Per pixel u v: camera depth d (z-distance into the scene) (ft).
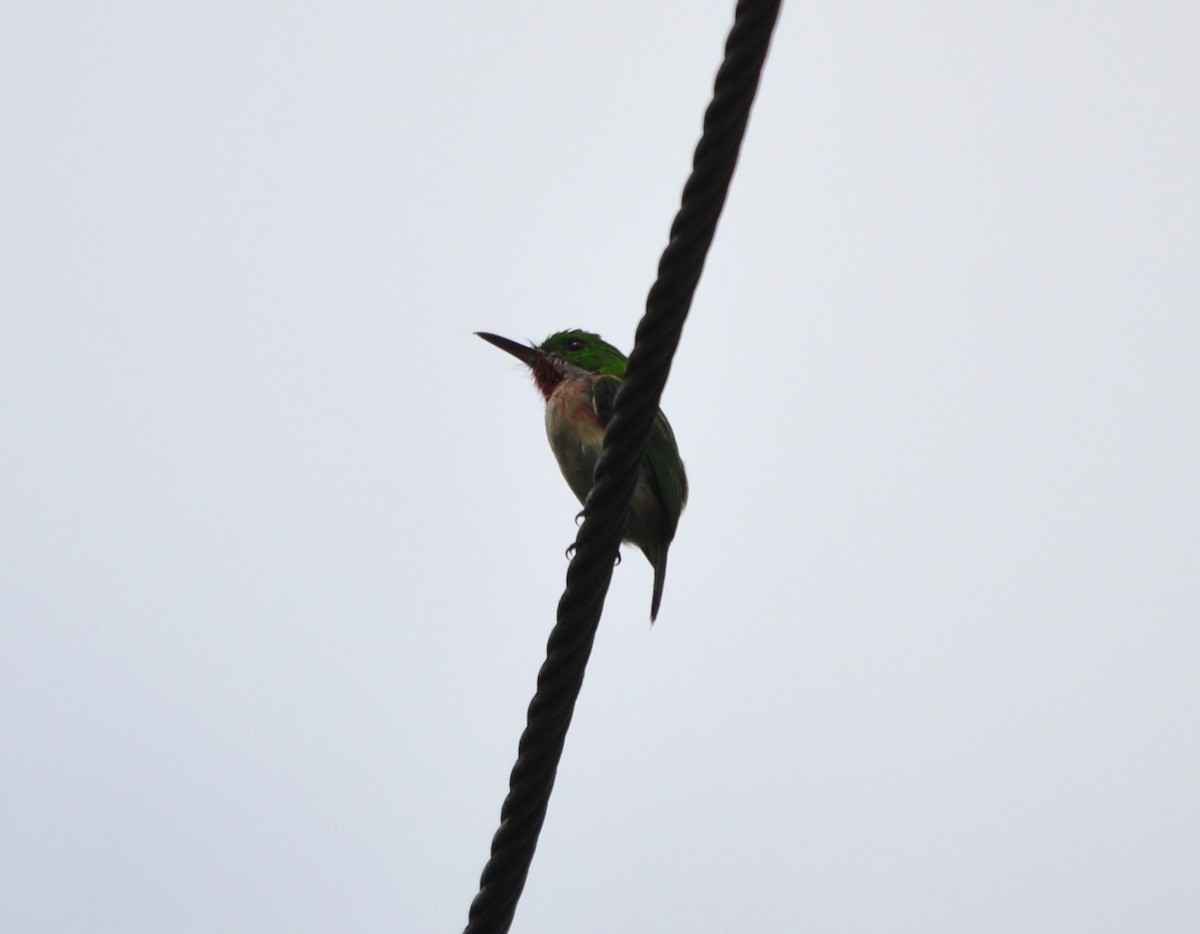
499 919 24.22
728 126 22.33
